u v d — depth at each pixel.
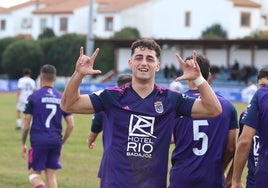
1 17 88.75
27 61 63.25
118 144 5.61
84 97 5.66
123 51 58.56
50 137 10.01
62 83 55.88
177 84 26.00
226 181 7.19
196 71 5.55
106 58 60.47
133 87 5.70
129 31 66.50
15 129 22.50
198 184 6.72
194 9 68.25
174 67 53.50
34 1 89.81
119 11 74.69
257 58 53.44
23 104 22.45
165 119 5.62
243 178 12.02
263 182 6.11
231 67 52.66
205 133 6.72
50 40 63.66
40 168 9.99
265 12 70.69
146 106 5.62
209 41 54.31
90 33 47.31
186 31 68.88
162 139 5.60
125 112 5.62
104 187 5.65
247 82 48.94
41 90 10.12
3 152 16.45
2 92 55.50
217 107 5.59
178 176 6.77
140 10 74.31
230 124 6.77
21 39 66.62
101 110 5.71
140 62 5.61
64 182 12.18
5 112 30.77
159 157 5.59
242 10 67.19
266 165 6.09
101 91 5.72
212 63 55.25
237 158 6.29
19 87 22.38
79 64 5.48
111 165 5.61
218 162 6.73
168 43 56.31
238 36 66.94
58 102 10.11
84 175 13.11
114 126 5.64
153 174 5.58
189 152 6.77
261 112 6.12
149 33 73.50
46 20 82.75
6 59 63.69
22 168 13.95
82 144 18.06
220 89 44.09
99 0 81.88
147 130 5.59
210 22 67.44
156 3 70.56
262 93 6.16
